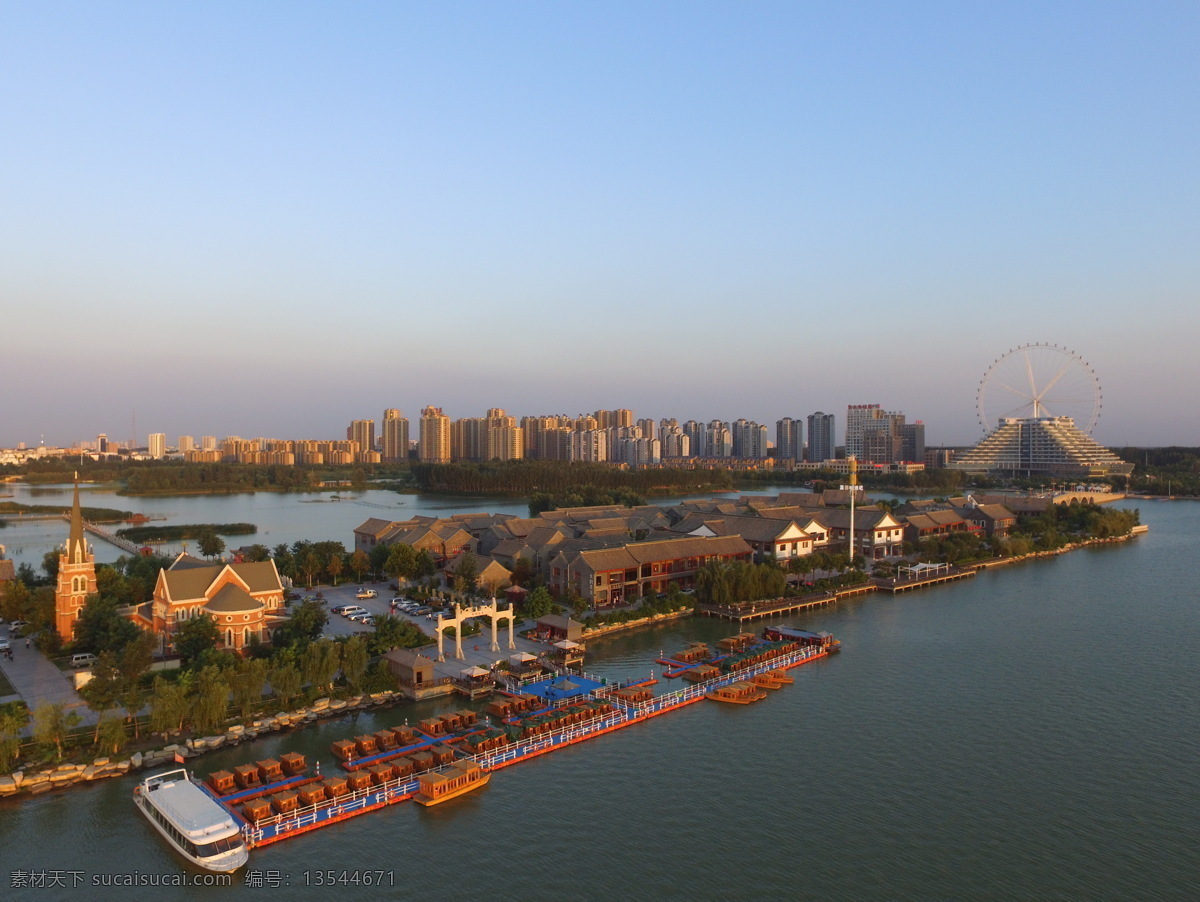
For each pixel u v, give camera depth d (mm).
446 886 57156
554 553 152250
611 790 71562
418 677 93000
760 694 95312
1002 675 102500
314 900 55500
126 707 80000
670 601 135625
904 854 61219
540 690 94812
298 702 85938
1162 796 70062
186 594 105250
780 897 55875
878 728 85500
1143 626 127375
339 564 155125
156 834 62969
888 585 157625
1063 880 57781
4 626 119562
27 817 65125
